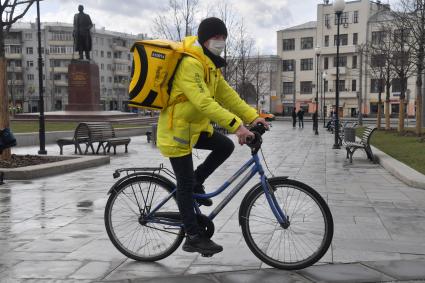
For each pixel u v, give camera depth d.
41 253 4.34
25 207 6.43
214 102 3.51
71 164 10.24
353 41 75.00
